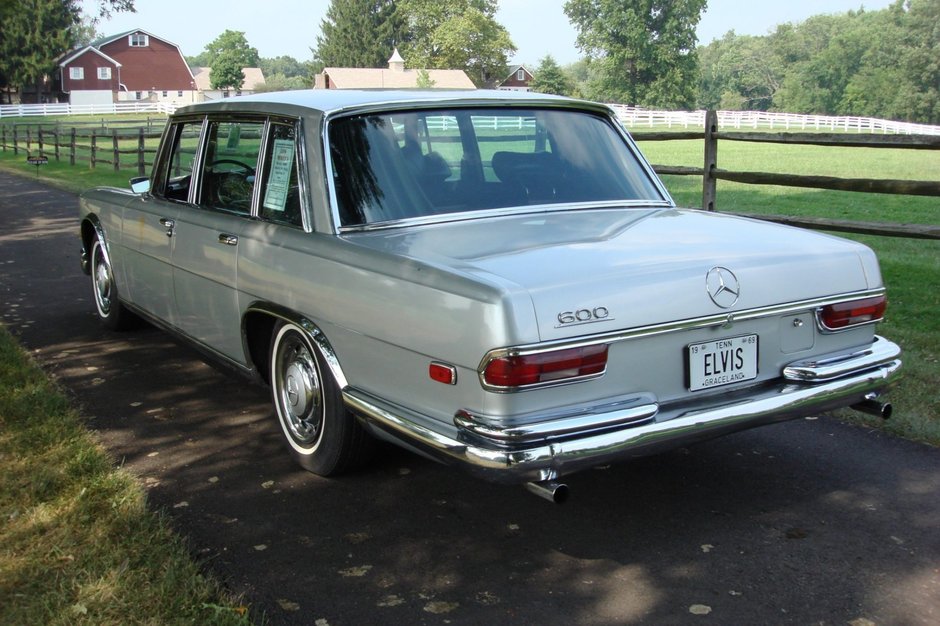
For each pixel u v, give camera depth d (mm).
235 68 102875
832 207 16266
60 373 5742
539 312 2930
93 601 3016
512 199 3996
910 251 10750
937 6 102500
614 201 4215
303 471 4215
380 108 3980
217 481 4105
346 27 105125
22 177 21953
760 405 3311
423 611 3039
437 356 3137
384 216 3766
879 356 3711
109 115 69500
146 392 5379
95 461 4176
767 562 3314
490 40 104375
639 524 3643
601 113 4598
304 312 3850
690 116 56844
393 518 3725
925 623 2910
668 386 3238
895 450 4352
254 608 3049
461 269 3137
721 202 16641
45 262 10000
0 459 4215
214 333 4742
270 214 4176
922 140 6605
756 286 3379
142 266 5609
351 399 3605
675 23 93562
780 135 7562
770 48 160500
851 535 3508
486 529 3625
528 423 2947
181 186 5246
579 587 3172
